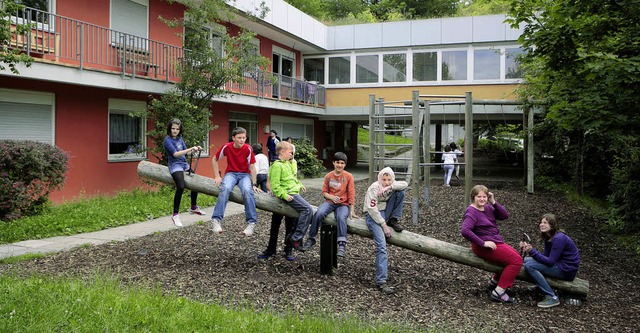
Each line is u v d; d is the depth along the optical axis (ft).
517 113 71.61
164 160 46.21
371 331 14.12
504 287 18.57
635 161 33.83
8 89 37.70
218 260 22.80
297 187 21.27
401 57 77.20
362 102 79.92
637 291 20.63
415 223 33.65
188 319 13.97
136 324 13.47
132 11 49.11
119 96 47.26
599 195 55.52
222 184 21.62
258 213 37.52
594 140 50.62
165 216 36.40
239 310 15.65
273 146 59.26
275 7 67.00
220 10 51.52
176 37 54.90
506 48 71.46
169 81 48.37
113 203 39.50
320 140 90.43
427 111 39.65
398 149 116.78
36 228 29.27
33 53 38.06
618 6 23.65
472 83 73.15
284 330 13.67
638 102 22.98
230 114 65.51
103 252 24.31
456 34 73.36
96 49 43.45
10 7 25.89
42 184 33.94
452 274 21.90
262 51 72.79
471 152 37.27
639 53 22.80
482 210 19.76
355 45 79.61
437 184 62.44
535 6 27.14
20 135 38.75
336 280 20.27
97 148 45.14
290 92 72.54
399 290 19.38
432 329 14.96
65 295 15.10
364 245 26.68
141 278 19.34
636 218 32.68
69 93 42.42
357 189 54.60
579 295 18.79
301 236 21.15
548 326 16.03
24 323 12.96
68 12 42.06
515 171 88.79
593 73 22.40
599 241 31.07
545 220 19.13
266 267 21.83
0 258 22.63
